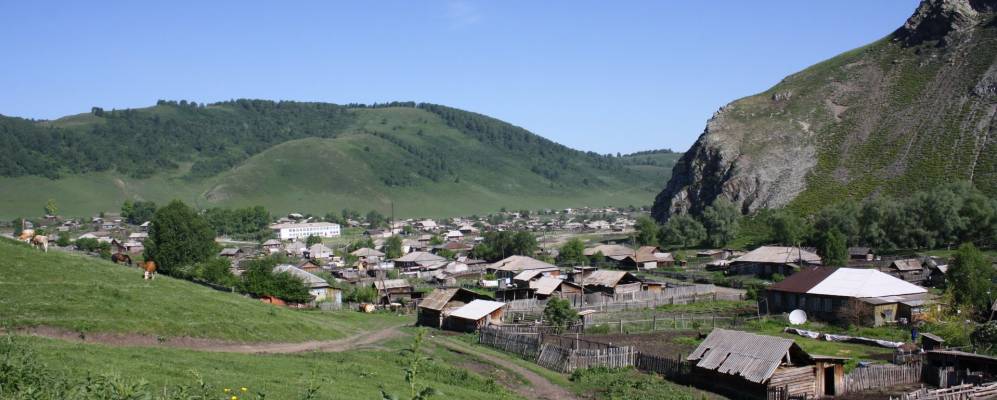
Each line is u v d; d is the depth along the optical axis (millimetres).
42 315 49625
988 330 66750
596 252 173375
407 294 120875
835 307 88062
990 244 140250
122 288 60719
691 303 107000
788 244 160125
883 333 76938
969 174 180250
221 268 110188
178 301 61312
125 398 18562
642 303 105125
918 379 55562
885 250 150750
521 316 95438
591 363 60875
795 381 50562
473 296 93625
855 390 52469
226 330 57812
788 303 94875
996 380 51281
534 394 52500
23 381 23438
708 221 192875
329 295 113812
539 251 190125
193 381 34281
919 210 150000
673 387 53594
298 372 44094
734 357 53062
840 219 156375
